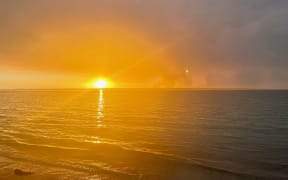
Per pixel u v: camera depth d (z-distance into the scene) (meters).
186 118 46.06
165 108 69.25
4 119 44.41
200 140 26.05
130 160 18.17
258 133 30.38
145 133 30.28
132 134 29.55
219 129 33.50
